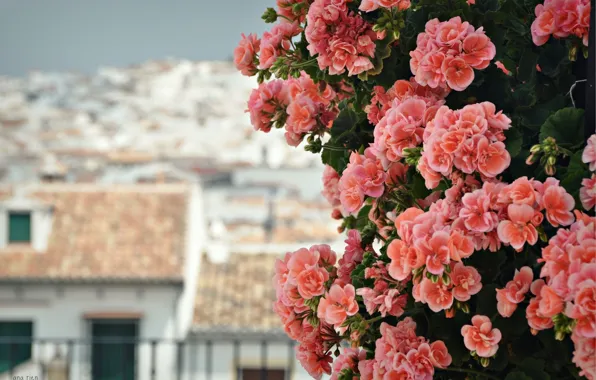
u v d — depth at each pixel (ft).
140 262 80.12
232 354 77.25
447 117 5.99
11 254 82.33
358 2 6.79
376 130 6.46
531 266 6.02
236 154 152.46
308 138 7.61
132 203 86.58
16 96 176.35
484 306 5.97
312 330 7.04
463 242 5.79
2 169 139.54
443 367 6.11
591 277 5.36
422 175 6.13
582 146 5.98
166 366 78.59
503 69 7.32
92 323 79.92
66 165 139.85
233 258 85.71
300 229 110.01
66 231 84.33
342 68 6.68
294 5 7.12
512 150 5.98
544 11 6.40
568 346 5.92
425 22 6.67
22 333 80.79
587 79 6.00
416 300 5.90
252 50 7.54
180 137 161.27
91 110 172.96
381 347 6.28
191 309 78.89
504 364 6.01
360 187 6.65
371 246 7.25
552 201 5.68
